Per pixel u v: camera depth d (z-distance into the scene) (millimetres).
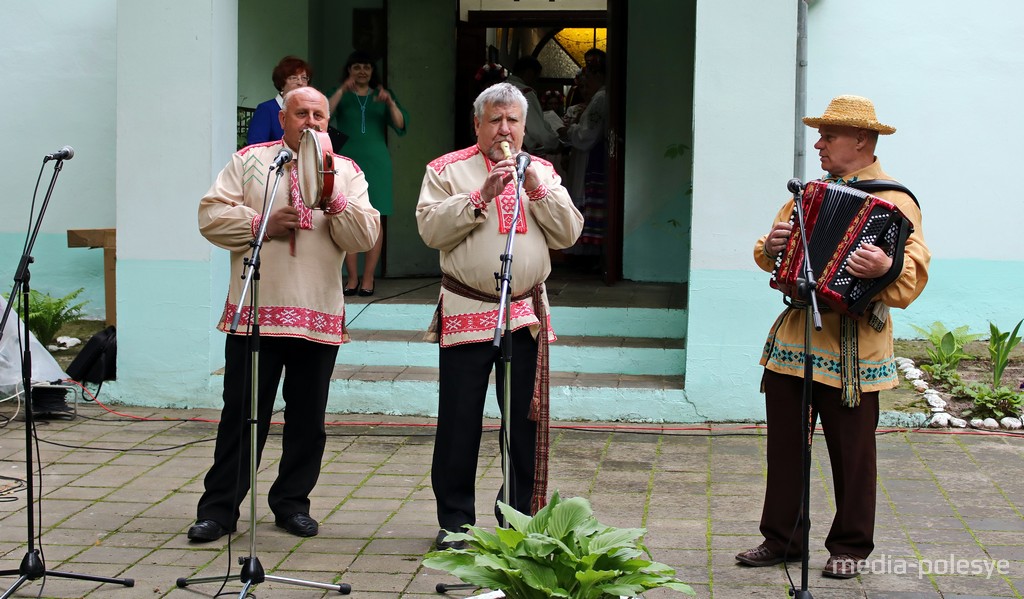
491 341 4285
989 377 6656
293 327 4414
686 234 8648
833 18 7441
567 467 5520
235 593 3904
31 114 8367
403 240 9164
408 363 7027
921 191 7477
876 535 4461
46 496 5062
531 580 2912
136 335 6688
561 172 9602
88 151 8352
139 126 6516
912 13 7379
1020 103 7355
